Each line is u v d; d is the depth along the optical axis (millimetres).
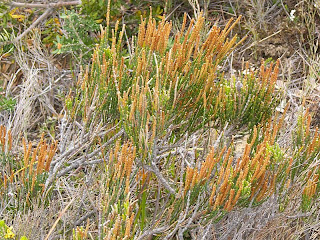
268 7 5125
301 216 2990
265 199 2779
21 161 3250
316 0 4832
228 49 3082
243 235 3074
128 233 2389
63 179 3492
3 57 4707
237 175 2668
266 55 4863
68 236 3129
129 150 2627
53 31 4875
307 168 2951
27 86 4293
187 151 3359
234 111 3090
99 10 4668
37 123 4418
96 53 3035
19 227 2863
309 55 4824
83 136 3123
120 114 2848
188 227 2832
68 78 4621
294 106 4270
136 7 5004
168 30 2971
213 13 5199
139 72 2932
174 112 2975
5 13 4621
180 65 2926
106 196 2629
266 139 2832
